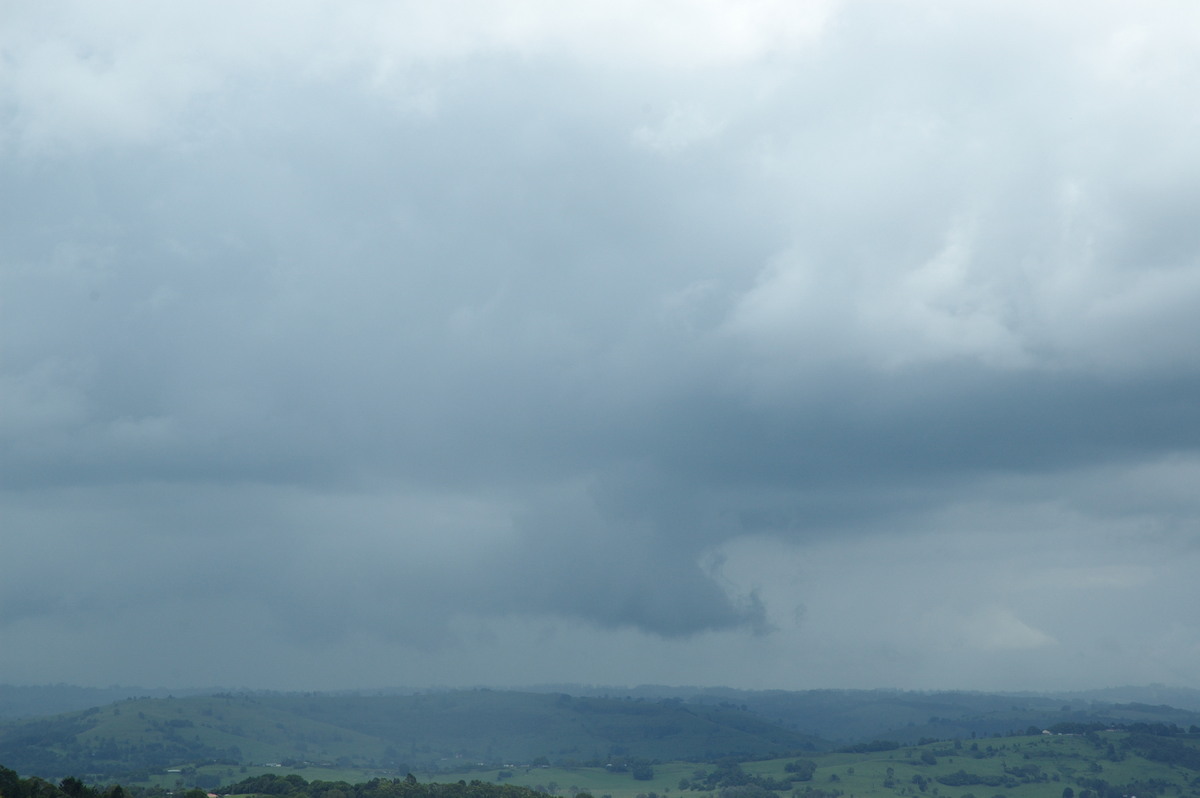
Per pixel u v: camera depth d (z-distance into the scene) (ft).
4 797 515.09
